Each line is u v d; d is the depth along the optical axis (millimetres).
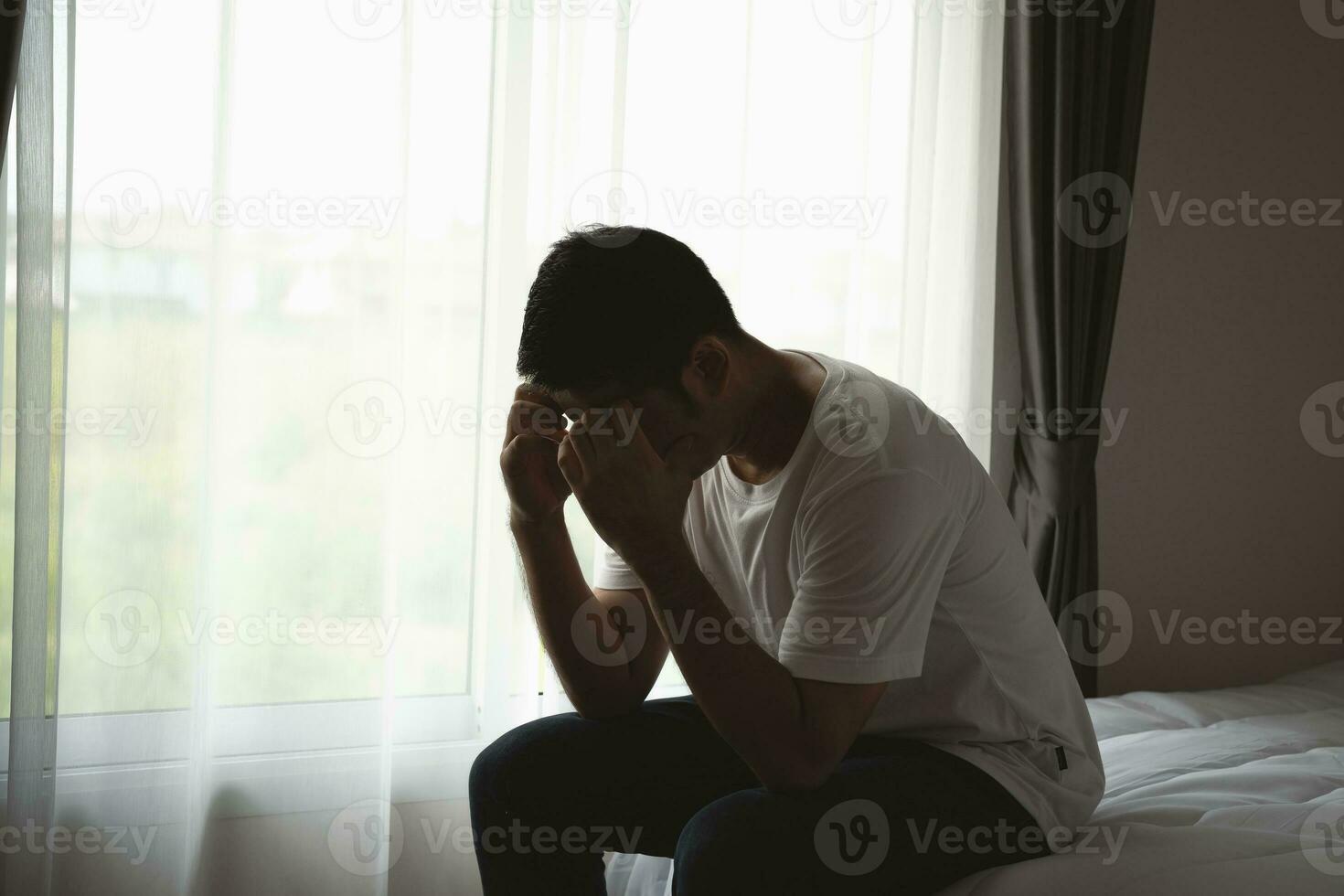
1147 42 2086
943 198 2098
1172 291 2336
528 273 1811
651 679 1257
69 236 1546
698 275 1072
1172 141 2318
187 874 1628
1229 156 2357
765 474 1149
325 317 1686
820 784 1006
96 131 1573
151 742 1608
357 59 1684
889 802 1021
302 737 1689
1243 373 2396
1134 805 1274
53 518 1535
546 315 1023
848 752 1151
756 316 1970
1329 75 2416
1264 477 2428
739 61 1914
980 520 1100
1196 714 1852
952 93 2088
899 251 2047
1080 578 2105
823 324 1997
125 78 1581
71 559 1590
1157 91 2299
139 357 1597
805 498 1069
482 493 1796
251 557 1681
